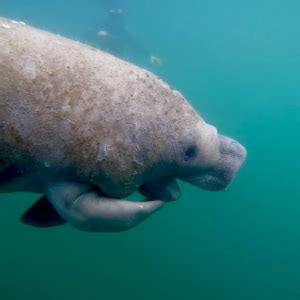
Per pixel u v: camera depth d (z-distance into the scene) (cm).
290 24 1566
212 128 192
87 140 151
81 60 154
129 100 159
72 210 157
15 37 146
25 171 152
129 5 1700
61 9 1608
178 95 178
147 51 883
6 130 142
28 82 142
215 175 195
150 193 188
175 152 175
